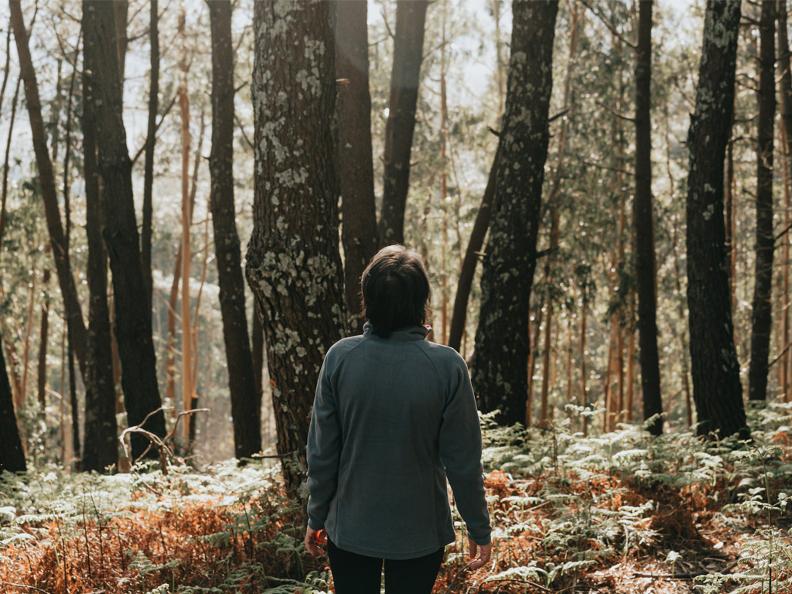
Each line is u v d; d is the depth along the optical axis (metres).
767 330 12.59
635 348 22.38
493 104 23.77
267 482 5.37
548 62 8.09
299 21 4.41
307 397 4.57
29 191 17.39
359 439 2.51
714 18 7.66
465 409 2.51
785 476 5.92
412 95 10.41
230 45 10.38
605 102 18.73
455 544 4.45
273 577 4.31
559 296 18.66
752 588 3.74
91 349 11.47
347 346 2.56
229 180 10.56
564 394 24.70
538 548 4.59
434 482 2.56
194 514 5.39
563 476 5.74
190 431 17.69
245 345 10.85
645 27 10.80
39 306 21.14
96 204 11.56
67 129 15.43
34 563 4.74
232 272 10.68
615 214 19.98
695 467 5.89
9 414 7.82
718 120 7.74
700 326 7.88
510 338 8.05
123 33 13.90
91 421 12.23
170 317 21.98
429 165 21.22
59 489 6.41
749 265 24.23
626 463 5.73
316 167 4.51
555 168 19.36
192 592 4.14
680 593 4.13
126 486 5.68
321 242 4.54
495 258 8.16
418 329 2.55
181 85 19.09
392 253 2.60
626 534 4.60
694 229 7.91
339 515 2.56
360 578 2.61
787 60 13.91
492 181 10.71
